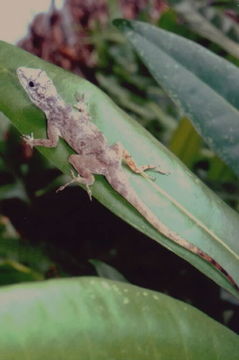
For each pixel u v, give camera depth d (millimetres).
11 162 469
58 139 362
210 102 371
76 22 612
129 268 444
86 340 274
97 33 627
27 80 354
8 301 266
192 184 354
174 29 521
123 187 354
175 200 351
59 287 275
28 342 266
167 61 376
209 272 338
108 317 280
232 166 360
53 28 594
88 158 361
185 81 374
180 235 344
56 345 269
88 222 446
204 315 302
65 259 437
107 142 357
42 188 464
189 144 457
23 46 597
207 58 378
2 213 455
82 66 614
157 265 442
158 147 359
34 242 438
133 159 355
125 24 382
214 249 343
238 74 377
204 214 349
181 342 292
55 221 448
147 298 292
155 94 618
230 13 483
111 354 278
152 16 674
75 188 442
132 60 637
